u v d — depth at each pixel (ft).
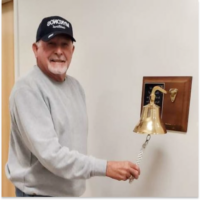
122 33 3.58
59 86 3.24
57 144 2.68
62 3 4.32
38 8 4.71
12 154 3.44
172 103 3.12
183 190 3.09
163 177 3.26
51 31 3.01
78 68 4.17
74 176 2.62
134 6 3.43
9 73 5.70
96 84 3.92
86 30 4.01
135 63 3.46
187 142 3.03
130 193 3.61
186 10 2.99
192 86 2.97
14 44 5.21
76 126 3.28
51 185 3.14
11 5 5.44
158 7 3.21
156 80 3.25
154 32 3.26
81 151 3.35
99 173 2.62
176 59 3.09
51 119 2.88
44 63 3.11
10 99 3.08
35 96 2.82
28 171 3.17
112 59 3.71
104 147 3.88
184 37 3.01
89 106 4.04
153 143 3.33
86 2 3.98
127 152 3.61
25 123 2.73
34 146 2.68
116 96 3.69
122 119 3.64
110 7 3.69
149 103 3.02
